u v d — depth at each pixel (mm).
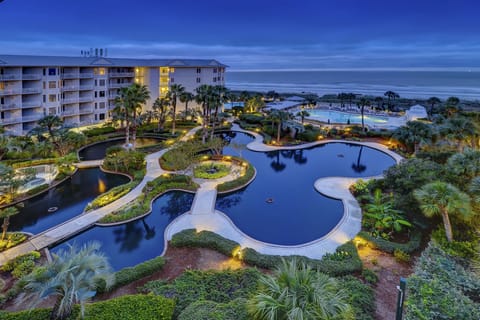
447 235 17734
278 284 10070
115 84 55938
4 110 40562
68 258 11375
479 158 19922
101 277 11523
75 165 33188
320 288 9883
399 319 10086
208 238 18797
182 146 34406
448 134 33375
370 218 22047
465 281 12188
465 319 10008
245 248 17969
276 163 38094
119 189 26688
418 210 20500
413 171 22109
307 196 27984
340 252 17766
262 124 56250
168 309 11656
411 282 11914
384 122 66562
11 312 11922
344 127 55812
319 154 42562
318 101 103625
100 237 20562
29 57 43906
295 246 19250
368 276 15594
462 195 16766
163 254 17938
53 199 26125
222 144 39094
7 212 18938
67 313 10992
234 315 11070
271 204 26312
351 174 34188
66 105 49688
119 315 11211
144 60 60000
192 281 14594
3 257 17453
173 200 26281
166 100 51688
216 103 43844
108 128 47656
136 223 22484
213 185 29062
